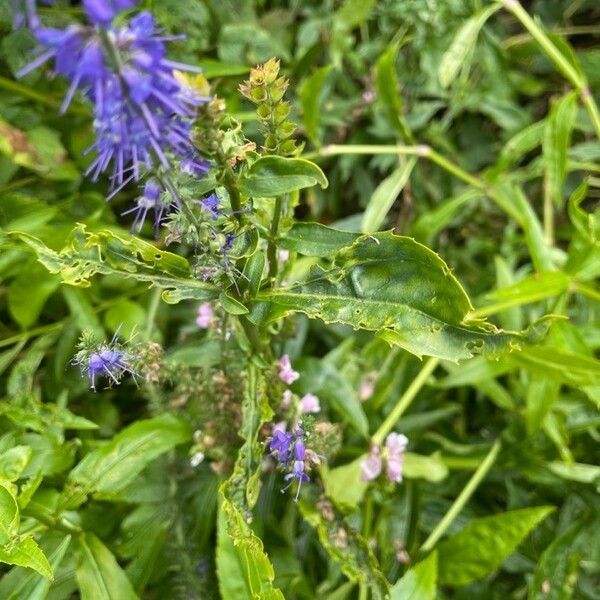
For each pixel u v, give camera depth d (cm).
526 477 35
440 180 45
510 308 36
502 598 34
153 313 35
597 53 44
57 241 35
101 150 16
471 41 38
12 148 37
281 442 25
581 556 32
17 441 29
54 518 27
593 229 33
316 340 39
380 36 46
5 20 36
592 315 39
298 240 23
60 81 40
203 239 21
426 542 32
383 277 22
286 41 46
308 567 34
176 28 41
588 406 34
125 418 38
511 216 42
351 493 30
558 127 38
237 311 22
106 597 27
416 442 36
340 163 44
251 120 41
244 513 24
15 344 38
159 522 30
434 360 34
